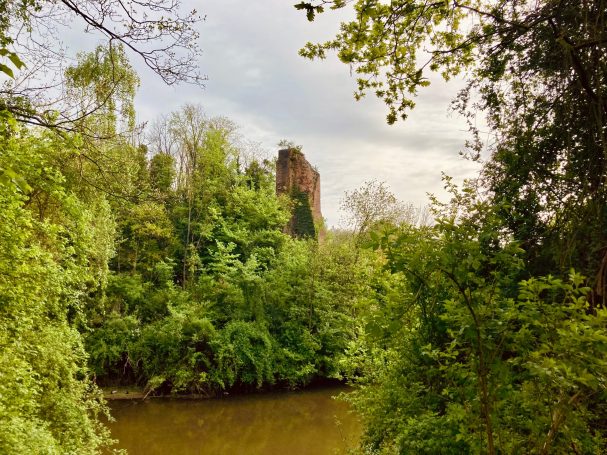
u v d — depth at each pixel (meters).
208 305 22.72
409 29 4.46
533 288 2.59
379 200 23.75
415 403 5.03
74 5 3.48
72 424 8.20
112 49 4.49
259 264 26.31
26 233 6.85
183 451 14.35
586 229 3.97
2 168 2.38
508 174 4.94
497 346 2.63
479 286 2.88
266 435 16.25
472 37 4.40
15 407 6.26
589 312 3.83
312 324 24.69
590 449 2.71
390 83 4.84
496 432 2.88
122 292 22.16
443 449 3.72
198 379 21.20
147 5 3.66
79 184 8.44
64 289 8.59
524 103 4.80
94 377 19.50
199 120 29.34
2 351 6.45
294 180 36.88
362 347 8.41
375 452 7.17
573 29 3.79
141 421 17.45
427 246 2.67
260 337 22.86
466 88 5.21
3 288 6.41
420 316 3.51
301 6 3.46
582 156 4.07
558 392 2.59
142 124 6.95
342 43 4.54
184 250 26.55
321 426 17.38
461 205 5.18
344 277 24.38
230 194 29.50
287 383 23.89
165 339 20.97
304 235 34.16
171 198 8.68
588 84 3.62
